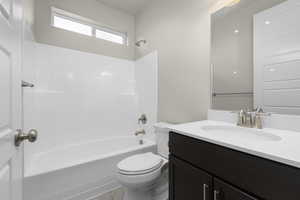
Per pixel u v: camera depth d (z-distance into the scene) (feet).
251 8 3.98
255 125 3.68
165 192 5.13
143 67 8.16
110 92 8.09
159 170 4.46
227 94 4.50
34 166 4.74
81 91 7.22
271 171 2.03
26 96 4.55
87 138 7.32
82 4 7.23
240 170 2.37
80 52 7.23
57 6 6.61
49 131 6.30
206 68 5.08
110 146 7.57
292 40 3.29
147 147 6.54
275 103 3.54
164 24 6.73
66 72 6.85
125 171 4.11
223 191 2.56
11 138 2.03
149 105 7.72
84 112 7.29
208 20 5.00
